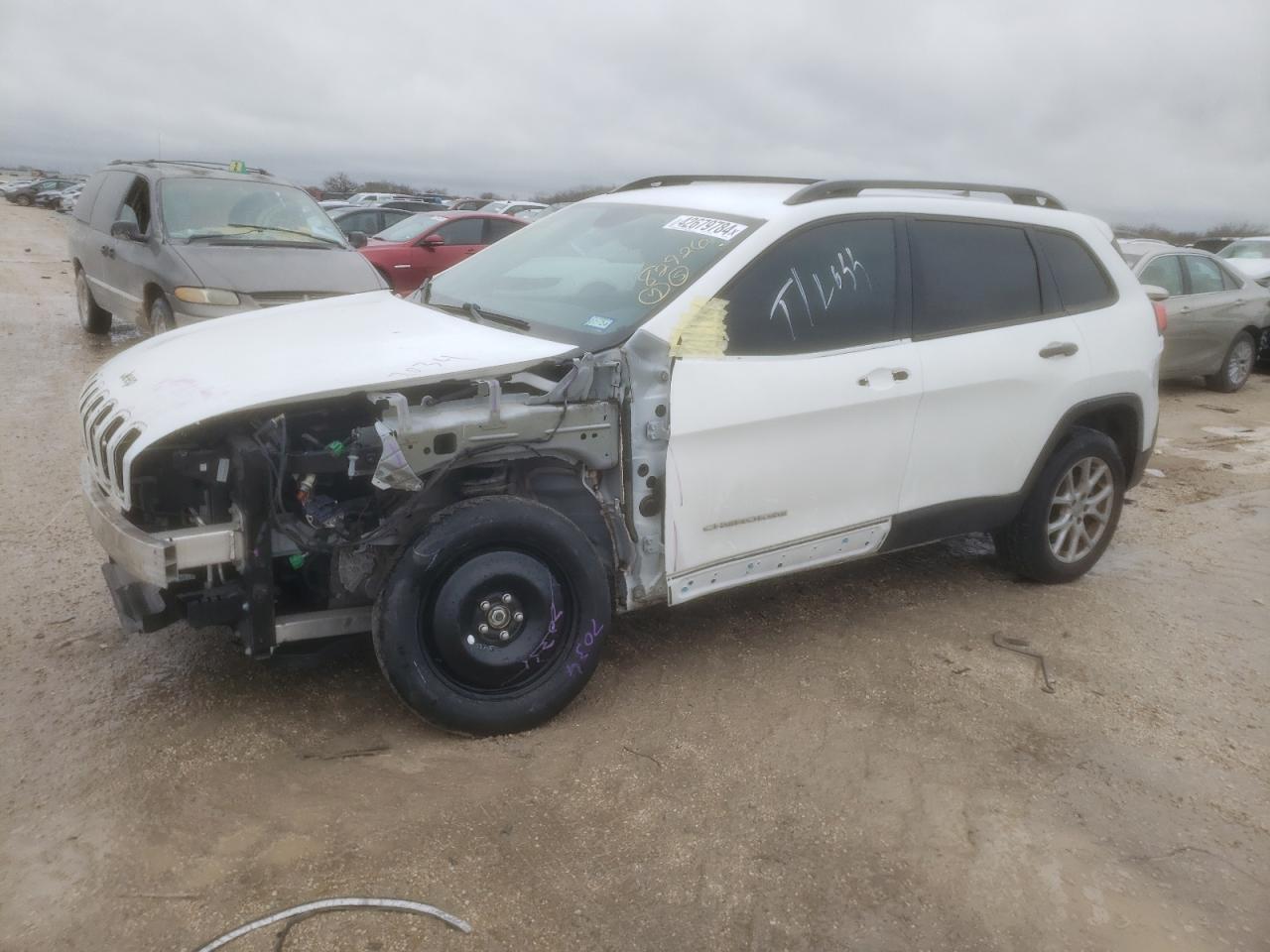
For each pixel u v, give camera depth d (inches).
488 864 111.3
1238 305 456.1
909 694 158.2
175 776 123.3
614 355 138.2
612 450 139.9
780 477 154.1
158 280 330.6
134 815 115.6
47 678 145.7
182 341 152.4
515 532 131.6
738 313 149.8
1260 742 151.2
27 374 364.8
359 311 168.9
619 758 134.4
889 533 171.5
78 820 114.3
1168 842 125.3
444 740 135.7
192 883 105.3
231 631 137.1
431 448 125.5
